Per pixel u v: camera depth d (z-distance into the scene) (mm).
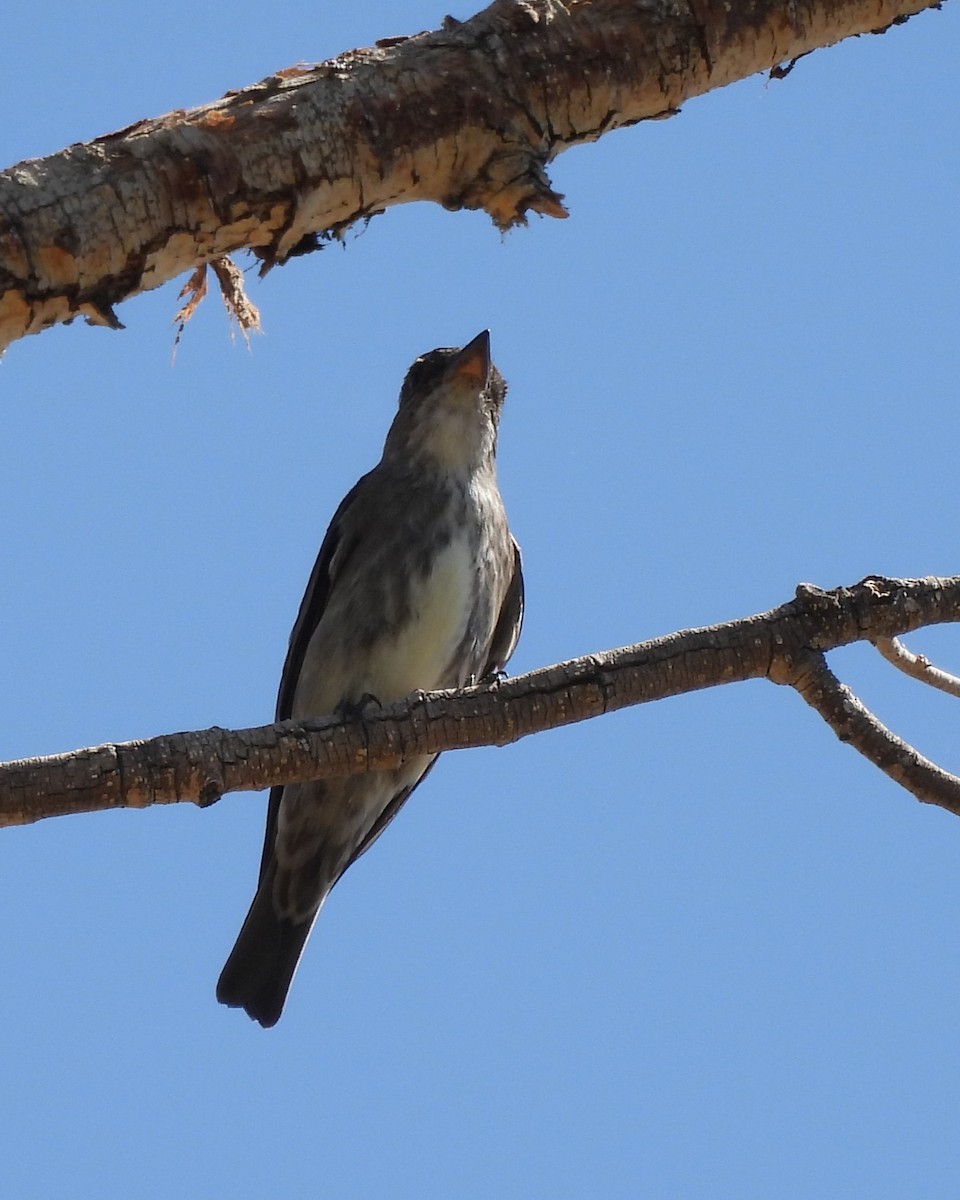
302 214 7184
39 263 6672
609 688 8055
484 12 7762
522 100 7621
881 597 8242
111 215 6777
